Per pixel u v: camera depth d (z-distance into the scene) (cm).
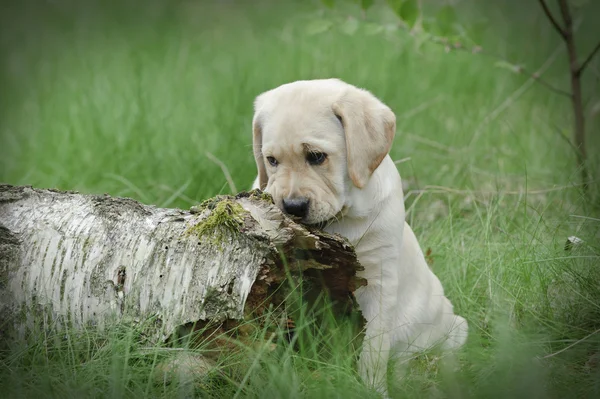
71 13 1866
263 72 1262
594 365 511
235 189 762
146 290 484
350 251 514
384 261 568
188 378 470
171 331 475
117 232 500
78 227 505
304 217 522
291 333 539
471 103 1117
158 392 466
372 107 550
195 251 483
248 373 458
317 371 490
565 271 605
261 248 477
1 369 485
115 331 481
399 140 953
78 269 495
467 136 993
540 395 456
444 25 835
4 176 997
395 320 597
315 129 531
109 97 1193
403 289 608
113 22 1814
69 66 1484
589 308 570
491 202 760
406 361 577
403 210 590
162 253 488
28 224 510
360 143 533
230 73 1307
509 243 673
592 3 1326
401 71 1230
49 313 497
